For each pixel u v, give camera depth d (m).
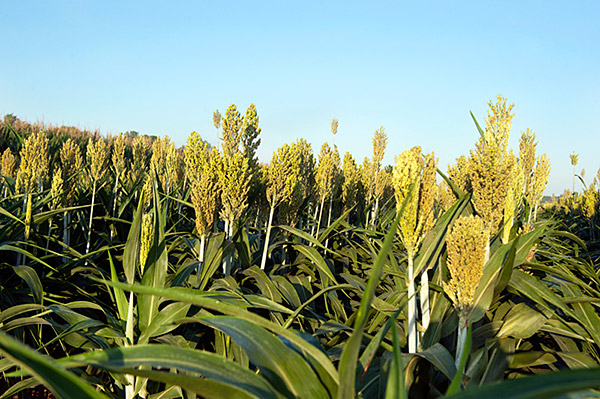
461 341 2.02
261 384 1.18
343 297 4.02
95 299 3.48
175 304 2.44
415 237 2.13
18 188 4.15
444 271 2.70
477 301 2.17
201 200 2.96
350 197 5.70
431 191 2.17
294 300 3.27
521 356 2.30
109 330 2.54
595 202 9.13
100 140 4.84
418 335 2.48
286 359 1.34
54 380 0.92
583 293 2.91
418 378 2.11
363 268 4.56
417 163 2.14
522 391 0.80
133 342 2.46
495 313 2.76
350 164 6.32
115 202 5.61
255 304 2.51
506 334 2.34
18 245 3.50
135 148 7.23
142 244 2.38
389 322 1.55
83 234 5.09
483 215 2.54
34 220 3.55
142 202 2.40
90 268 3.72
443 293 2.58
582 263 3.78
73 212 4.92
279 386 1.26
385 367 1.81
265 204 4.27
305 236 3.53
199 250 3.34
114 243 4.70
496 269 2.29
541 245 4.75
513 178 2.85
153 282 2.43
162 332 2.32
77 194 5.11
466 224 1.90
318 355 1.28
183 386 1.06
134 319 2.58
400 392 0.98
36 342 2.99
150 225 2.39
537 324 2.33
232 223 3.41
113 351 1.12
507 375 2.40
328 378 1.35
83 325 2.47
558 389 0.74
